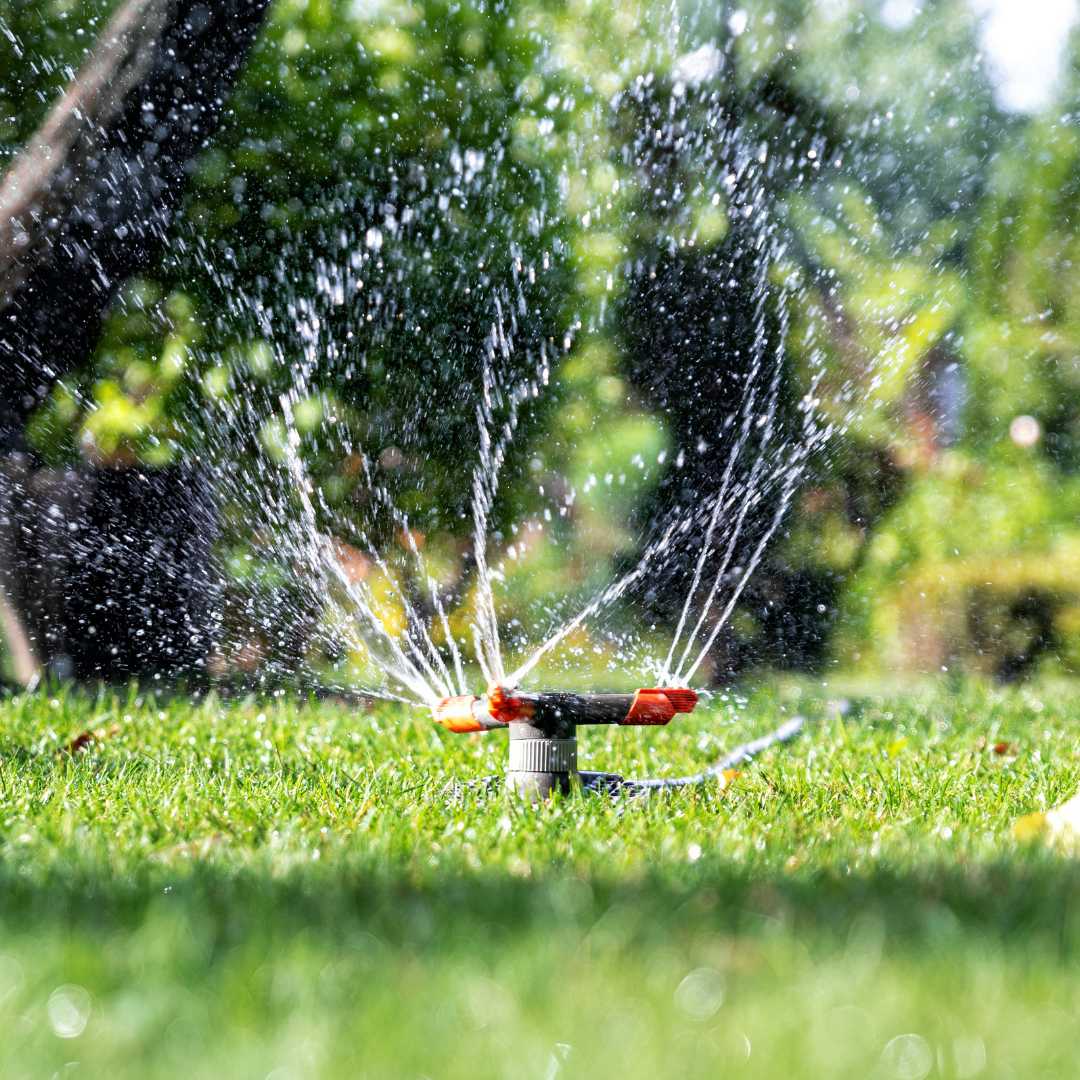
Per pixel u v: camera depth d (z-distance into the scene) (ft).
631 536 62.90
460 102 59.16
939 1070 9.45
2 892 14.75
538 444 60.80
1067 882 14.96
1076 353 73.36
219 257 54.13
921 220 71.77
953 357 73.36
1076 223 73.77
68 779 24.34
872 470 70.13
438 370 57.62
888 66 71.46
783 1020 10.30
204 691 49.21
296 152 55.77
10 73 50.65
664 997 10.83
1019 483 71.51
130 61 34.96
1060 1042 9.95
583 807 21.11
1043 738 35.01
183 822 20.70
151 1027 10.28
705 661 63.00
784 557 67.46
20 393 41.60
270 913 13.53
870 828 21.38
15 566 44.47
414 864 16.75
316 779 25.36
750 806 22.88
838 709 40.47
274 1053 9.66
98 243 36.86
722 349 65.46
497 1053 9.65
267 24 54.60
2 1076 9.50
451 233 58.13
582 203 61.46
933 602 69.05
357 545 56.08
